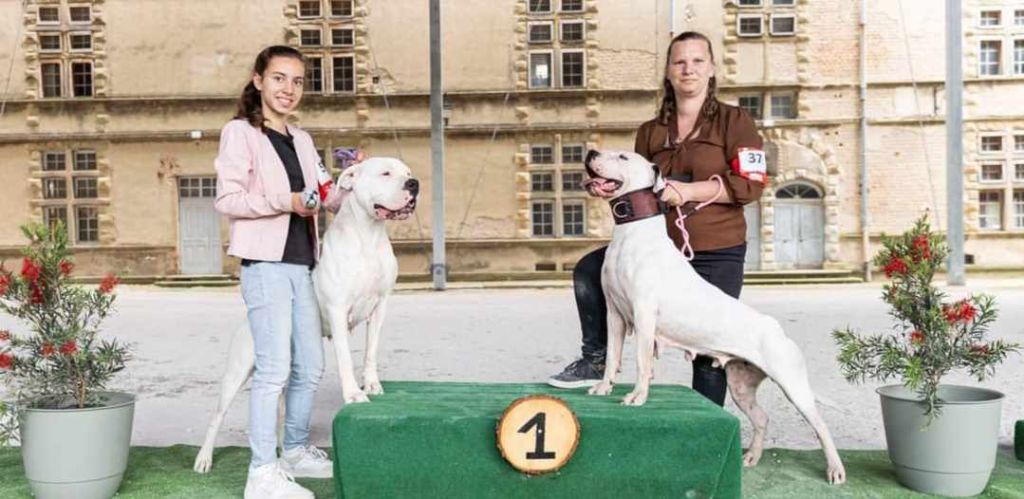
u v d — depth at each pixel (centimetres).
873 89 1806
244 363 358
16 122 1828
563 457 266
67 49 1834
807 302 1293
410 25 1841
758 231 1819
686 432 273
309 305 342
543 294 1544
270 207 313
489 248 1839
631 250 321
